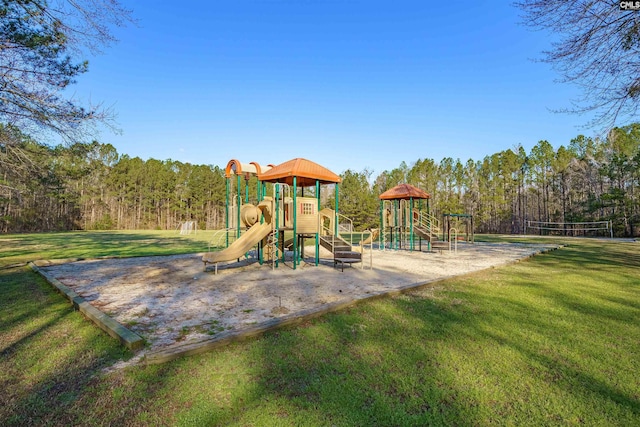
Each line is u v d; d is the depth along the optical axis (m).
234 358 2.92
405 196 14.52
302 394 2.35
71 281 6.65
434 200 37.25
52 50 7.95
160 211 47.75
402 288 5.59
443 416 2.11
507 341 3.35
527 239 21.95
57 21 7.48
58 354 3.02
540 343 3.30
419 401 2.27
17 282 6.51
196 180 49.28
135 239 21.69
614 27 6.79
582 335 3.53
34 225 37.22
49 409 2.16
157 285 6.29
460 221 35.38
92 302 4.95
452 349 3.14
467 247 15.16
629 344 3.29
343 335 3.49
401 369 2.73
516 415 2.13
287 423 2.02
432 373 2.66
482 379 2.58
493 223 36.00
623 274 7.43
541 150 32.50
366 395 2.34
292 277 7.21
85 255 11.64
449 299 5.07
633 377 2.63
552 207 32.22
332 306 4.37
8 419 2.05
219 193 50.75
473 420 2.07
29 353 3.04
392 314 4.27
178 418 2.06
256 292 5.64
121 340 3.26
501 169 34.53
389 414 2.12
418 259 10.70
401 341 3.33
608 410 2.19
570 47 7.31
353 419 2.07
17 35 7.32
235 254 7.71
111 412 2.12
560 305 4.73
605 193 27.00
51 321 4.02
